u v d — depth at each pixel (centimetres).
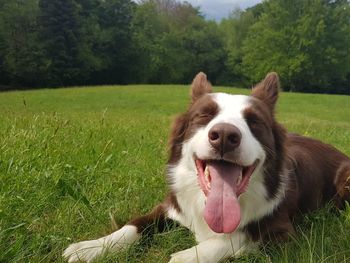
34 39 816
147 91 513
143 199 66
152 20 1081
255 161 48
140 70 991
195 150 48
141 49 984
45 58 820
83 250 46
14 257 43
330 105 451
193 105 55
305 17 794
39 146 78
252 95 57
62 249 47
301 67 801
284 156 54
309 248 45
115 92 496
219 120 47
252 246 50
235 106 51
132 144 104
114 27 944
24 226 50
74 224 55
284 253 46
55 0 820
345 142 143
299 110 400
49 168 69
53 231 51
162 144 105
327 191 68
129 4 980
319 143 73
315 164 67
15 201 55
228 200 45
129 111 326
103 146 89
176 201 55
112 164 81
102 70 946
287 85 852
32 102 395
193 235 53
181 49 1040
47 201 58
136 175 75
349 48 813
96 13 935
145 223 54
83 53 855
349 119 342
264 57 839
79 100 425
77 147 87
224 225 44
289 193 56
